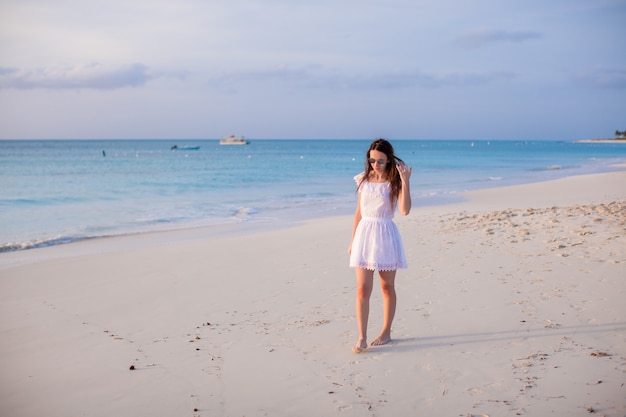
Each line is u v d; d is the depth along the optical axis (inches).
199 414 133.6
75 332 211.5
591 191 767.7
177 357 176.2
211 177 1301.7
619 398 127.0
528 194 753.6
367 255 171.2
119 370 166.9
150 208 708.0
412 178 1231.5
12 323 225.9
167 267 336.2
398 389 141.3
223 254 370.3
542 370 146.1
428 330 187.8
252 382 152.0
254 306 236.2
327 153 3656.5
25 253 417.7
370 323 201.3
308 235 437.4
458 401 131.9
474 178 1215.6
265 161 2269.9
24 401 146.3
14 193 897.5
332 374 154.5
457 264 281.7
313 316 215.9
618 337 166.7
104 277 315.9
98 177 1294.3
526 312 197.9
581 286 224.4
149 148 5191.9
